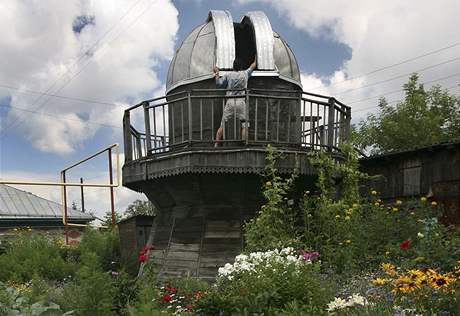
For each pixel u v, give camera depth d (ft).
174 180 27.27
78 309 17.90
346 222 25.46
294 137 31.04
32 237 45.01
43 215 87.20
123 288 20.54
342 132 29.99
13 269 32.94
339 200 27.68
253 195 27.12
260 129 29.89
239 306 15.70
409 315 12.72
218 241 26.99
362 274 20.35
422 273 15.70
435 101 90.27
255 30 30.48
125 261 35.42
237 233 27.04
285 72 31.22
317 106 28.22
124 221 38.01
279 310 14.90
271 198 25.08
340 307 13.60
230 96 26.23
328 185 27.53
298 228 25.91
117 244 40.34
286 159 26.03
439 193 31.14
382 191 35.63
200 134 28.19
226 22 30.45
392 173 35.04
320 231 25.93
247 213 27.40
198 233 27.45
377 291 15.84
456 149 30.25
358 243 23.84
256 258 20.30
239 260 21.02
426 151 32.17
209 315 16.52
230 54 29.50
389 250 23.02
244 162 25.54
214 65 29.94
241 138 28.60
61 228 88.48
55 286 28.66
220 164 25.58
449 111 89.81
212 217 27.45
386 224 25.04
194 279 23.56
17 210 86.53
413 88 88.07
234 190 26.78
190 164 25.55
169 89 32.48
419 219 25.48
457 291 14.42
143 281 21.45
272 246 23.62
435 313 13.41
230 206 27.45
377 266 22.06
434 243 21.76
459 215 29.71
